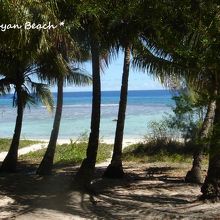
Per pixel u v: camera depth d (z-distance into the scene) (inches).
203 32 277.9
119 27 460.4
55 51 547.2
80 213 389.4
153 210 412.2
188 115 907.4
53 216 367.2
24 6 331.3
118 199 471.5
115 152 631.8
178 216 383.6
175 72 502.0
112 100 4542.3
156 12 298.7
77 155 918.4
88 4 319.9
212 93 305.9
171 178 645.3
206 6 279.9
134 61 538.3
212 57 271.3
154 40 362.0
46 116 2472.9
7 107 3523.6
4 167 699.4
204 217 376.5
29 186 522.9
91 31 492.1
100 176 641.0
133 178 632.4
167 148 914.1
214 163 448.1
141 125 1711.4
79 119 2154.3
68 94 7677.2
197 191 541.6
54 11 391.2
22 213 374.3
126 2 319.0
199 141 309.7
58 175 633.6
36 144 1166.3
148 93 7337.6
